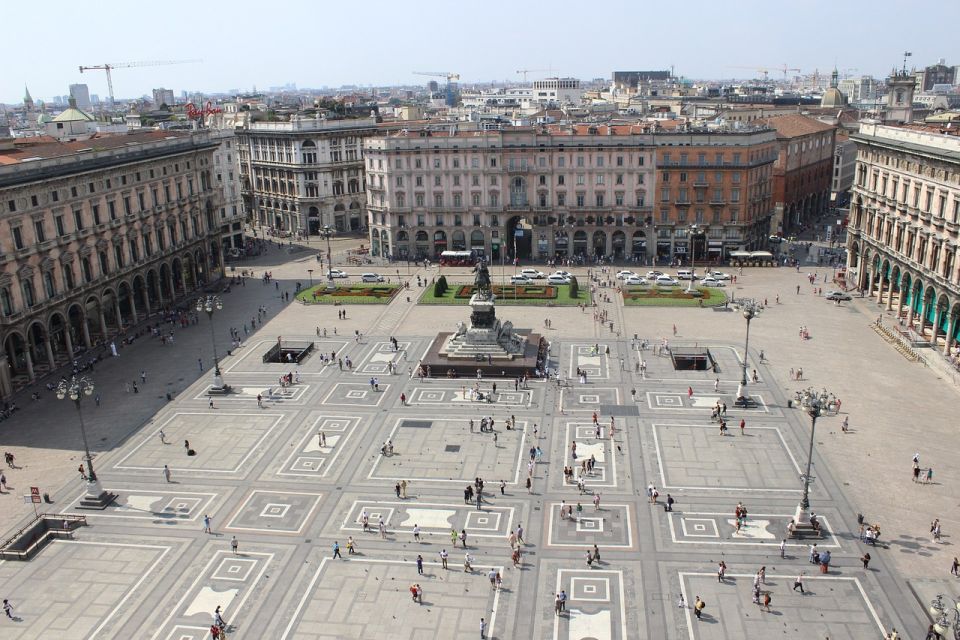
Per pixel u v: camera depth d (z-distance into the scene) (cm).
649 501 7756
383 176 18712
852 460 8438
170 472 8569
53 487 8300
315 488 8175
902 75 18175
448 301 15050
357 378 11238
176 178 15575
